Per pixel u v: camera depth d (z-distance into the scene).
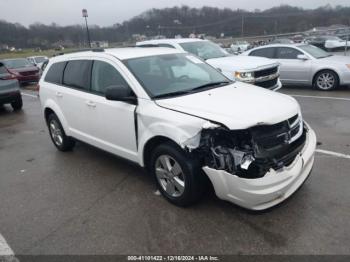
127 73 4.14
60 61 5.56
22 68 17.92
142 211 3.77
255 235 3.22
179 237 3.27
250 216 3.52
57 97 5.42
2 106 11.43
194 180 3.45
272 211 3.57
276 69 8.16
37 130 7.81
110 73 4.40
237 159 3.11
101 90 4.54
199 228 3.38
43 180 4.83
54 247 3.27
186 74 4.55
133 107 3.96
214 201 3.82
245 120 3.14
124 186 4.43
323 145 5.30
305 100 8.71
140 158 4.04
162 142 3.79
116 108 4.19
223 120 3.18
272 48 10.85
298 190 3.79
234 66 7.77
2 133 7.79
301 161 3.37
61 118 5.46
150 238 3.29
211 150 3.24
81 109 4.88
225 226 3.38
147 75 4.16
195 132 3.28
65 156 5.75
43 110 6.01
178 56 4.87
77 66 5.07
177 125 3.41
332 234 3.15
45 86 5.78
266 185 3.05
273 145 3.25
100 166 5.18
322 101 8.45
